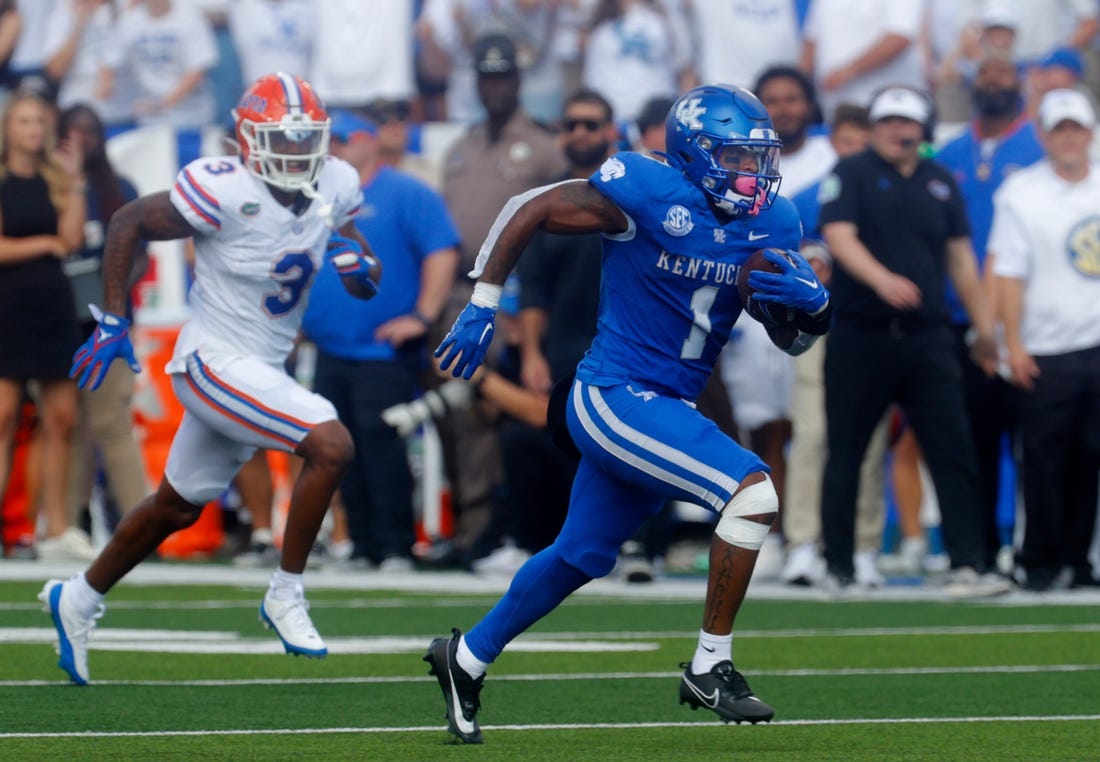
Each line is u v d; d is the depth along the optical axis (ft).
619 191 53.93
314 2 146.92
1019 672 72.49
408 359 118.32
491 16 142.00
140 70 150.41
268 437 66.13
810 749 53.01
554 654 78.02
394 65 145.18
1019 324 106.63
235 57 152.25
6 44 153.69
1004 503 128.98
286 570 66.13
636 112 137.39
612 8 138.21
